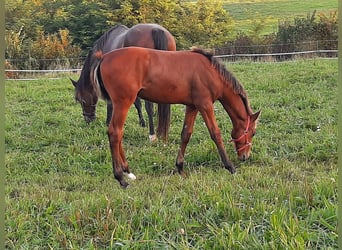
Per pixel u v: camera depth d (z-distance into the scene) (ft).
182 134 18.47
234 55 50.80
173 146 21.68
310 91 30.14
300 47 51.52
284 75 35.96
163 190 15.11
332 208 12.04
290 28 53.57
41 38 58.90
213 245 11.10
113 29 25.21
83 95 25.39
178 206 13.24
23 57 53.57
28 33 67.97
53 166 19.90
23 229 12.36
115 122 16.94
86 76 25.00
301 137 21.52
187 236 11.59
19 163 20.36
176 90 17.22
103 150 21.27
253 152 20.04
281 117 24.89
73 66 53.98
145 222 12.41
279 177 16.03
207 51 17.63
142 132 24.52
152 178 17.84
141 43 22.38
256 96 30.35
